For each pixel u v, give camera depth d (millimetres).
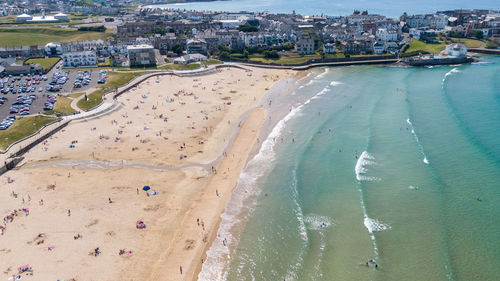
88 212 69188
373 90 143000
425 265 56062
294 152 93562
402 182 77938
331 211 70312
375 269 56000
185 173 83438
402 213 68250
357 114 117062
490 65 185250
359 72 176000
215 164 87750
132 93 138125
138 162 87500
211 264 58312
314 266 57406
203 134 103688
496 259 56438
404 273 54875
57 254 58906
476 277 53406
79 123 109438
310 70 180500
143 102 128750
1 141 95000
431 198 71812
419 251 58906
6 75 158375
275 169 85812
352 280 54312
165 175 82312
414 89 142625
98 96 130125
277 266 57844
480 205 68938
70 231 64125
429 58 191125
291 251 60781
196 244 62406
